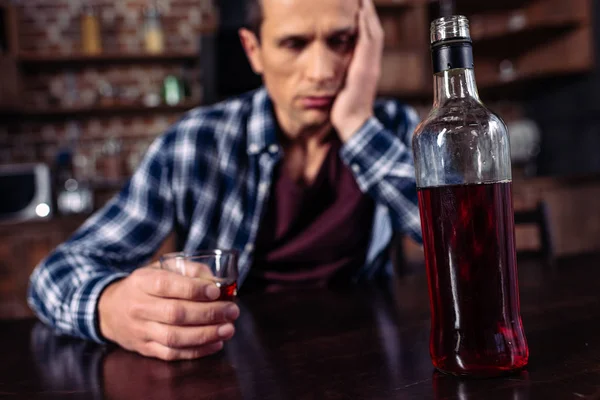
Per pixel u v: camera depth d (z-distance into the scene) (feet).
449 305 1.63
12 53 12.06
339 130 3.86
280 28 3.38
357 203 4.05
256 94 4.39
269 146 4.02
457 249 1.60
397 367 1.79
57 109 12.30
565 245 11.74
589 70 13.38
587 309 2.38
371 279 4.13
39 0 12.75
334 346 2.13
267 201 4.07
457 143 1.58
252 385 1.76
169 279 2.13
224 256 2.30
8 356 2.42
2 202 10.17
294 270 4.12
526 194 11.59
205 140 4.26
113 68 12.99
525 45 14.24
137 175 4.19
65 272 2.95
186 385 1.82
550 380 1.55
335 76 3.59
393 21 13.94
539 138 14.60
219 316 2.11
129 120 13.15
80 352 2.39
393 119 4.61
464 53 1.60
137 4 13.09
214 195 4.22
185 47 13.24
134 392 1.79
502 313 1.61
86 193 11.81
